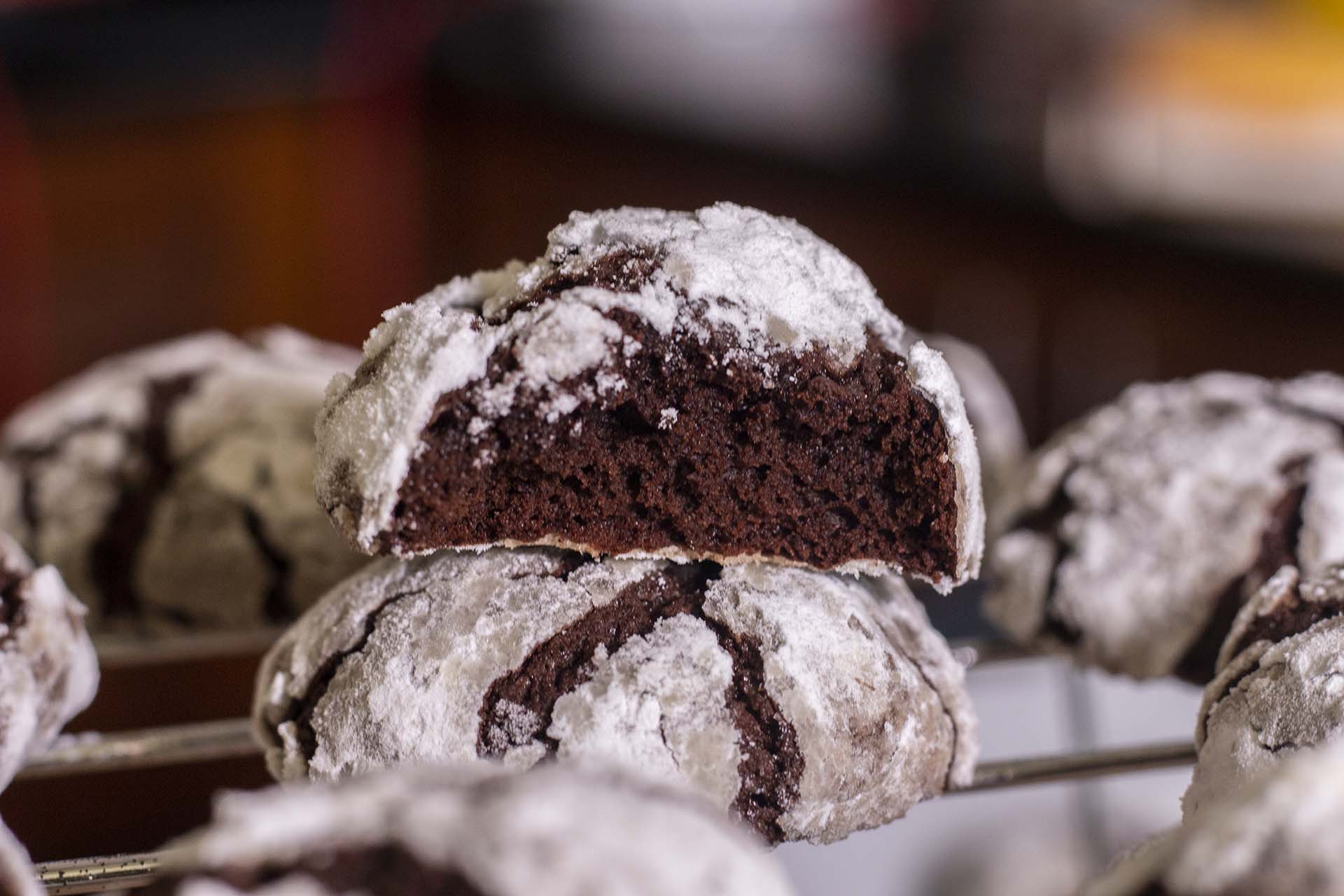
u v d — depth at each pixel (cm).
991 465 28
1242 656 20
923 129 42
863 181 40
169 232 42
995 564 25
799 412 20
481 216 48
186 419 27
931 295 41
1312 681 20
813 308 20
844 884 26
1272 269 36
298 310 46
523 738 19
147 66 41
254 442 26
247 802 16
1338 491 23
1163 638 24
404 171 47
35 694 21
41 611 21
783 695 20
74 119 40
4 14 40
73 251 41
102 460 26
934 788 20
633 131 43
